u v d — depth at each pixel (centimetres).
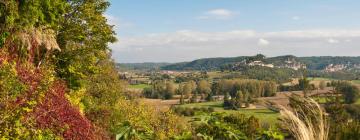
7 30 1952
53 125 1752
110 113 3522
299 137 464
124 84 5469
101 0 2989
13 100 1455
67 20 2806
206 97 13825
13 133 1378
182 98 12812
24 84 1667
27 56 2136
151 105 4309
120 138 477
